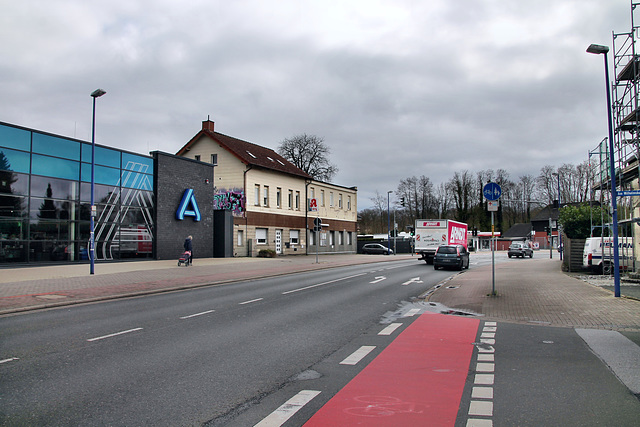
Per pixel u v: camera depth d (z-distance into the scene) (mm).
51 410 4824
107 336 8602
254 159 42281
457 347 7781
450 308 12266
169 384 5723
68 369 6379
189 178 33562
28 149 23672
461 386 5641
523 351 7438
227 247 36250
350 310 11938
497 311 11523
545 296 13617
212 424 4473
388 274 24141
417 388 5574
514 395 5277
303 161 63125
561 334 8750
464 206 80688
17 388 5551
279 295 15102
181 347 7723
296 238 48000
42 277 19188
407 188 85500
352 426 4406
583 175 66812
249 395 5328
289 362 6801
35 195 23938
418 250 33844
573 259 22969
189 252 26938
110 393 5375
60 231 25109
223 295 15109
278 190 45281
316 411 4809
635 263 19562
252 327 9547
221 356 7133
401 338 8531
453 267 28500
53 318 10648
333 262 34594
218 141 40844
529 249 52812
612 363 6594
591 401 5043
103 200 27500
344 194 58875
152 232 30625
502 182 84750
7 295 14039
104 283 17609
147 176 30438
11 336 8602
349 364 6695
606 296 13039
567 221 24906
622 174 17500
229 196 40500
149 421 4543
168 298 14367
